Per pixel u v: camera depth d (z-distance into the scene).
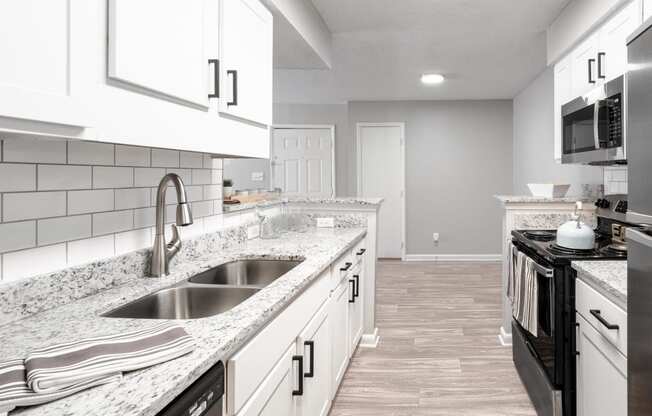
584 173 3.81
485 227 6.66
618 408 1.43
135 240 1.59
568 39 3.02
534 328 2.17
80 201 1.33
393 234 6.82
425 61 4.53
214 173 2.17
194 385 0.83
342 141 6.99
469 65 4.69
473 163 6.64
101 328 1.03
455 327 3.62
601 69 2.46
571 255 1.95
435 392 2.51
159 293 1.45
